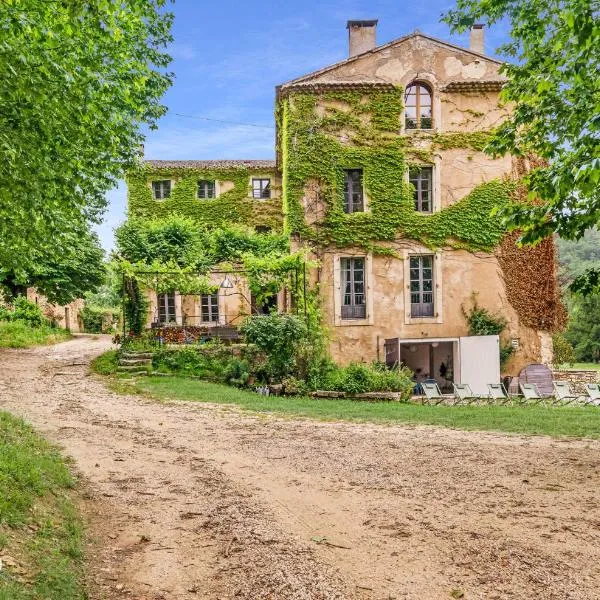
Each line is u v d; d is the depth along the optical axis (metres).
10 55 6.89
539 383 20.77
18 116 7.81
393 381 17.58
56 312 40.25
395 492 7.27
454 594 4.63
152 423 11.58
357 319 21.12
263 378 17.88
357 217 21.22
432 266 21.52
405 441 10.34
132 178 30.81
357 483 7.66
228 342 20.09
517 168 21.69
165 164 31.52
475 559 5.28
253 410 13.56
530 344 21.58
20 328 28.80
